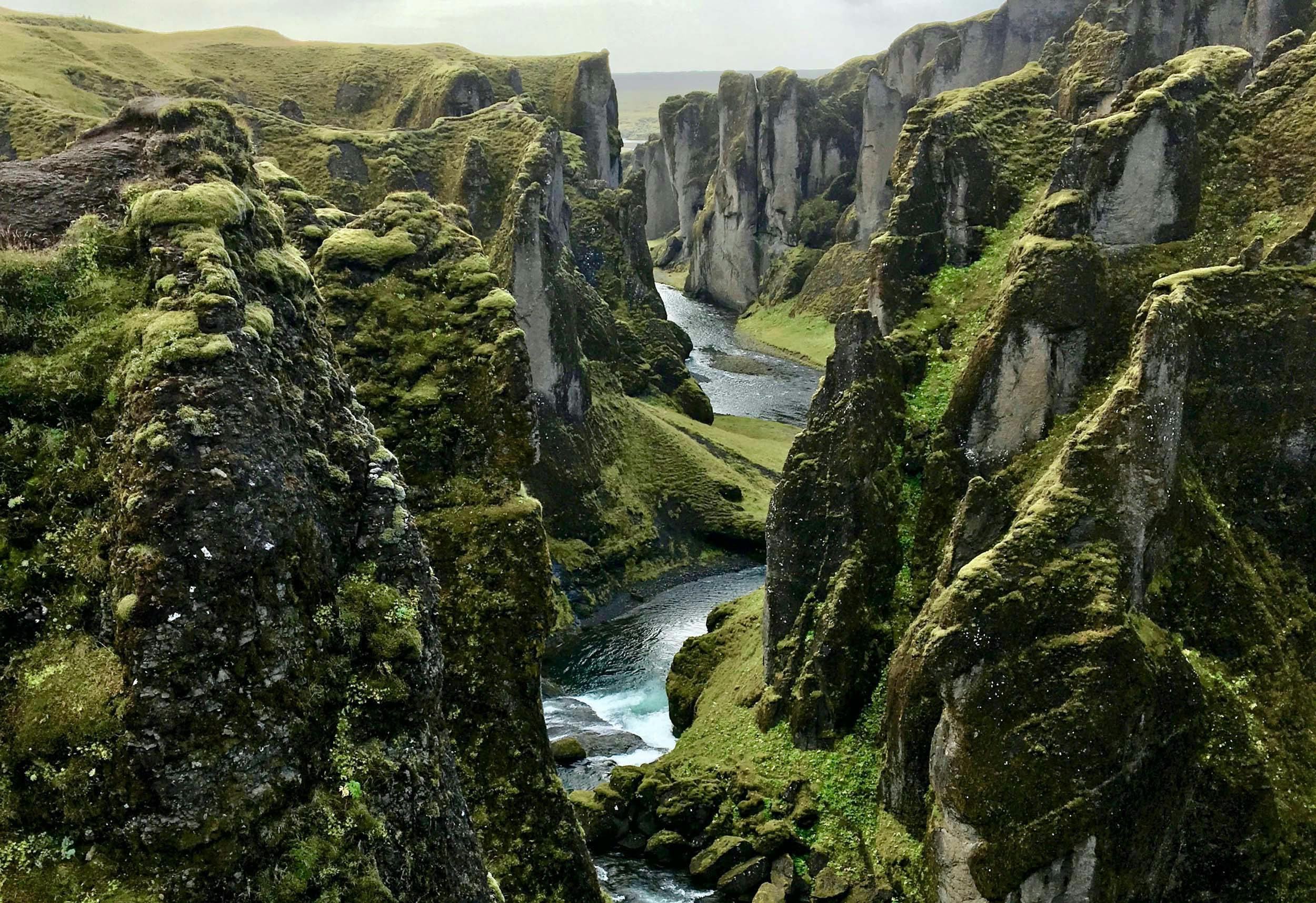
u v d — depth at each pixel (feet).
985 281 148.87
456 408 96.63
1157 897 98.02
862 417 136.36
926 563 133.28
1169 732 96.68
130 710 38.99
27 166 49.98
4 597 41.98
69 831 39.37
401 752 48.91
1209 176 129.39
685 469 265.54
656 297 392.06
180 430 40.73
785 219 538.47
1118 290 125.29
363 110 476.95
